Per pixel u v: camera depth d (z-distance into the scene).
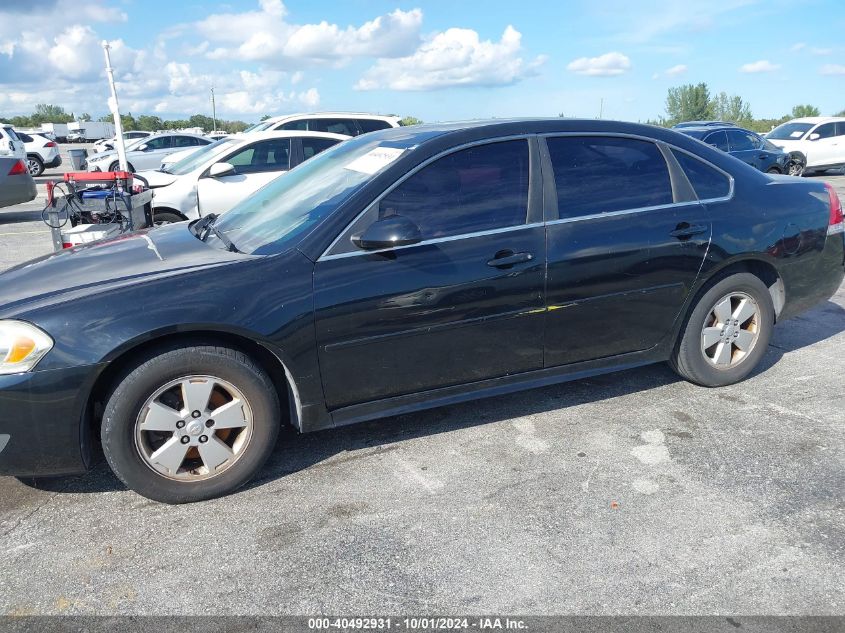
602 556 2.56
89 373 2.66
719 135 15.80
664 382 4.22
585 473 3.16
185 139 21.33
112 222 5.67
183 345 2.83
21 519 2.89
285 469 3.26
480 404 3.95
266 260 2.96
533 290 3.33
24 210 13.93
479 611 2.29
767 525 2.74
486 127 3.41
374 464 3.29
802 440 3.45
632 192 3.59
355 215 3.07
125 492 3.09
